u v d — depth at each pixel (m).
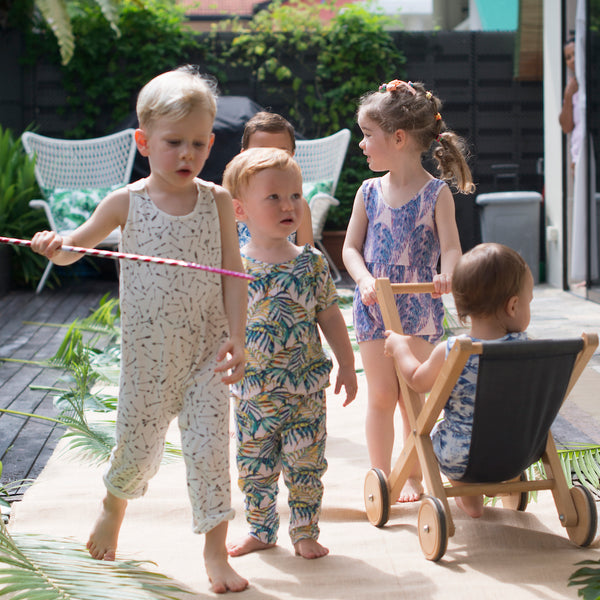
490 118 8.35
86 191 6.99
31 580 1.69
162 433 2.01
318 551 2.12
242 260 2.18
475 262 2.12
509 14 8.83
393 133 2.66
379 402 2.61
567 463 2.63
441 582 1.96
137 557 2.12
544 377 2.06
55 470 2.73
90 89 8.04
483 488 2.18
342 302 5.83
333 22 8.41
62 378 4.01
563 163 6.95
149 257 1.76
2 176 7.02
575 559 2.09
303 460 2.14
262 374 2.13
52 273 7.34
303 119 8.50
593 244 6.36
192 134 1.86
